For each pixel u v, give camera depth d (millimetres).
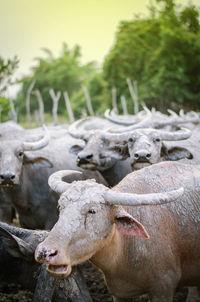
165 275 3855
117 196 3391
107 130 6730
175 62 22500
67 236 3221
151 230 3850
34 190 6395
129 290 3971
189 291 5062
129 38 25656
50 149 6871
